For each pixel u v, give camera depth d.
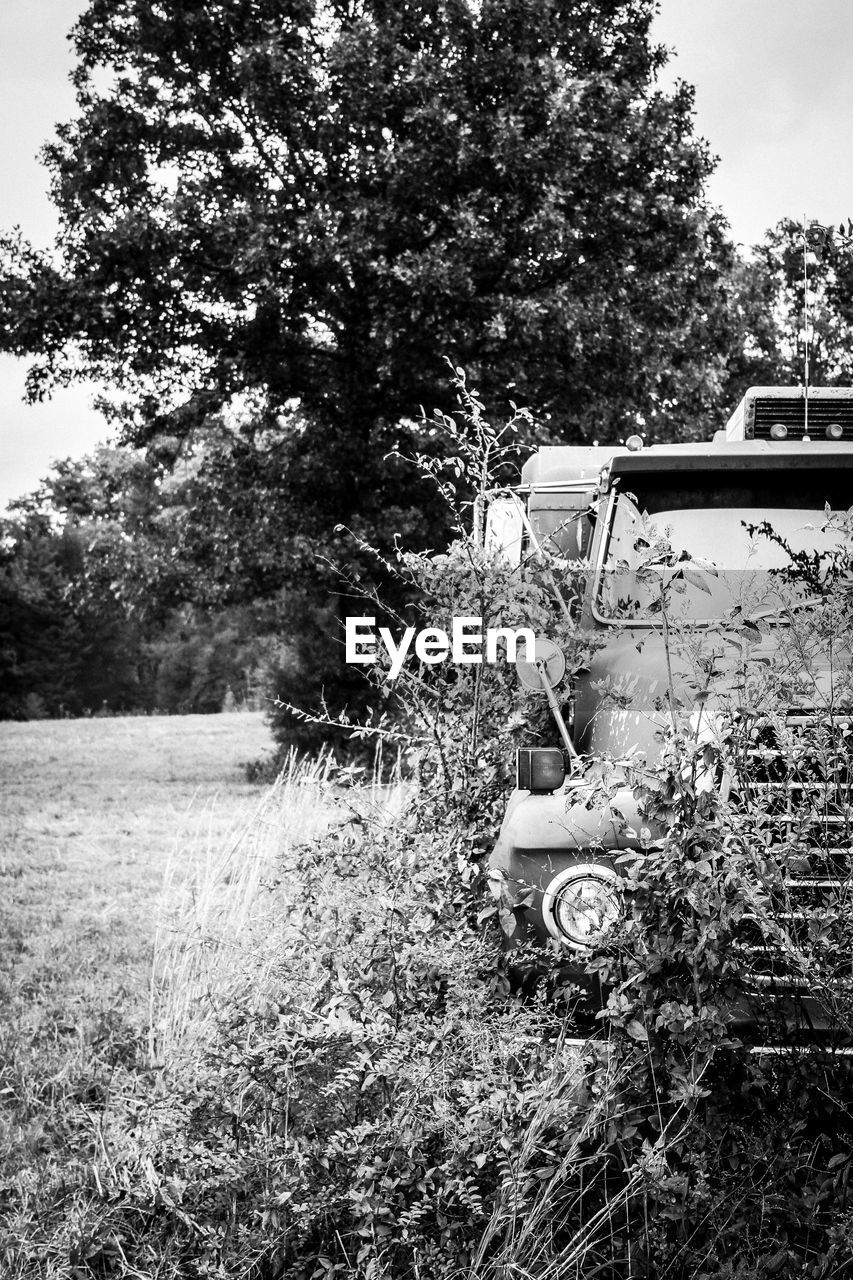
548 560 4.77
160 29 19.53
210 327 20.08
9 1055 5.20
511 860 3.78
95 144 20.05
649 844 3.19
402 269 17.00
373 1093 3.42
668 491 5.40
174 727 39.75
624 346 19.66
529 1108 3.14
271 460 22.17
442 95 17.95
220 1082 3.59
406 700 4.82
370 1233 3.03
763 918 3.10
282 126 19.12
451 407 19.23
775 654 3.85
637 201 19.05
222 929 5.52
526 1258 3.08
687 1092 2.97
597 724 4.51
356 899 4.27
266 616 25.84
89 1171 3.92
